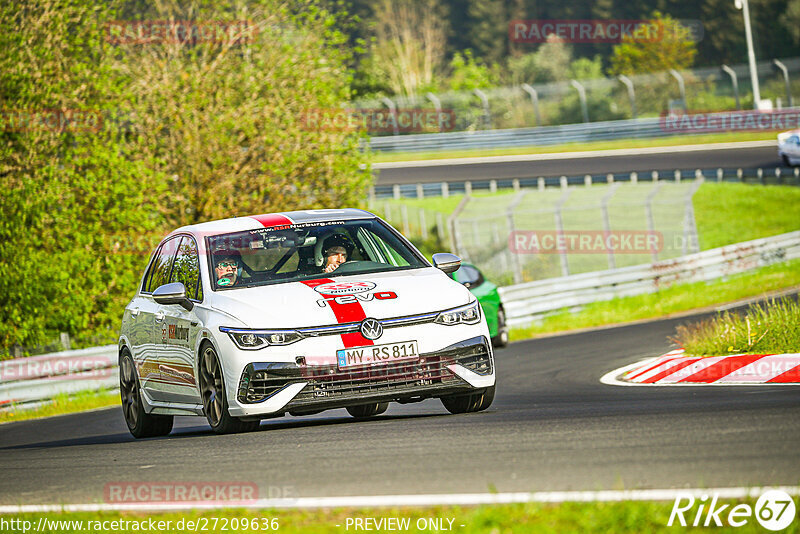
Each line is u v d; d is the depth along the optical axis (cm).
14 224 7250
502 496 1645
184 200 8281
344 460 2125
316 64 8725
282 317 2659
